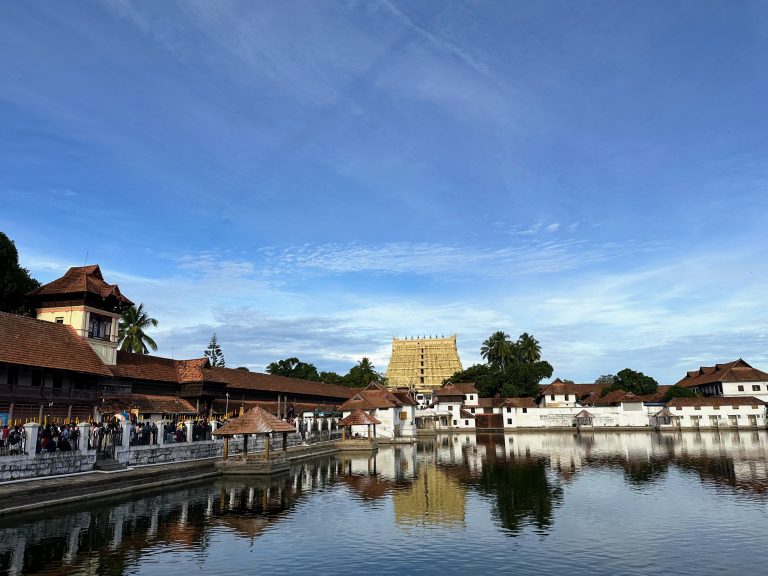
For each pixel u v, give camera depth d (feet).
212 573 57.11
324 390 276.82
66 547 65.67
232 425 132.05
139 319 232.32
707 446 198.59
